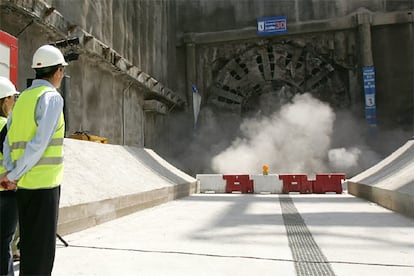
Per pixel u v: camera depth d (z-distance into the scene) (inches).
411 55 1012.5
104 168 360.2
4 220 115.4
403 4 1031.6
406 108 1000.9
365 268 156.1
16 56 254.7
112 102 762.2
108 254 184.2
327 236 227.3
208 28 1161.4
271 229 254.4
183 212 355.6
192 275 147.5
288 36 1107.9
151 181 436.1
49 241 96.7
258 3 1131.9
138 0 921.5
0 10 450.6
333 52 1073.5
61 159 103.0
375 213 330.3
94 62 679.7
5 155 102.7
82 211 259.4
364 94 1009.5
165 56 1106.7
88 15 662.5
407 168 392.2
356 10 1059.3
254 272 151.1
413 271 151.4
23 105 99.3
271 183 613.0
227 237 227.1
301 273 149.0
